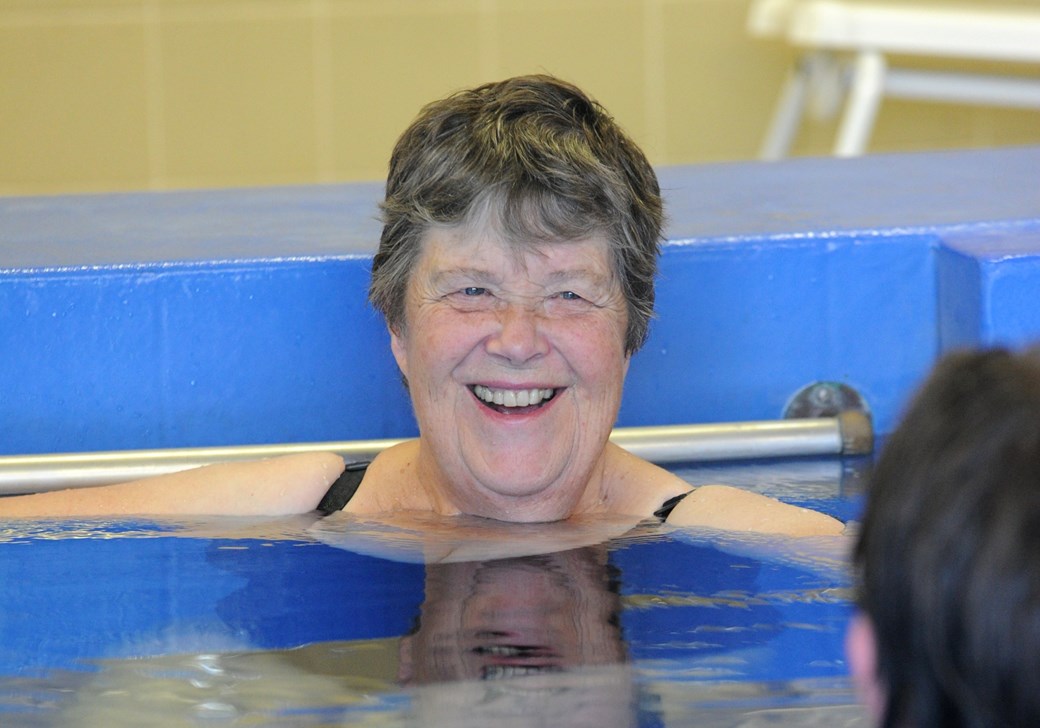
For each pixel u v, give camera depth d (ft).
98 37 22.53
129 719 4.50
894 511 2.39
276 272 8.95
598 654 4.96
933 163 12.51
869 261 9.13
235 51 22.76
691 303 9.13
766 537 6.69
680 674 4.75
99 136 22.86
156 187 23.06
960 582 2.27
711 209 10.29
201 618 5.50
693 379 9.23
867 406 9.29
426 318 6.94
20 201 12.26
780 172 12.34
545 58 23.02
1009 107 23.26
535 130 6.69
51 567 6.35
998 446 2.29
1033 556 2.21
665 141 23.26
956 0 22.36
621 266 6.96
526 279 6.81
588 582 5.90
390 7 22.74
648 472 7.59
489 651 5.03
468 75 23.02
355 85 22.97
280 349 9.05
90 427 9.05
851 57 20.97
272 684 4.76
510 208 6.64
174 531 7.08
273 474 7.71
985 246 8.57
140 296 8.92
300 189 12.63
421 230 6.91
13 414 9.00
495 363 6.83
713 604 5.57
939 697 2.37
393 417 9.14
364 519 7.37
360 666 4.91
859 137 19.98
